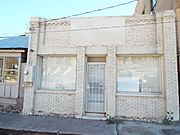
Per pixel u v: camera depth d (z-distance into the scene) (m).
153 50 9.54
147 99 9.43
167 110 9.00
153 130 7.73
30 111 10.17
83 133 7.27
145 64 9.89
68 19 10.50
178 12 10.88
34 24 10.64
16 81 12.88
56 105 10.14
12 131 7.59
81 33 10.27
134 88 9.82
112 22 10.12
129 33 9.93
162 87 9.48
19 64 12.88
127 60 10.04
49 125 8.28
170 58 9.25
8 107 11.46
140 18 9.95
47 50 10.44
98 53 9.91
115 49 9.74
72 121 9.00
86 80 10.21
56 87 10.53
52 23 10.64
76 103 9.75
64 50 10.29
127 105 9.54
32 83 10.27
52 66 10.73
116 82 9.81
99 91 10.08
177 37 10.70
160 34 9.59
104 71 10.19
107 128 7.96
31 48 10.52
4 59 13.29
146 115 9.34
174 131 7.60
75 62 10.51
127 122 8.97
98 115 9.86
